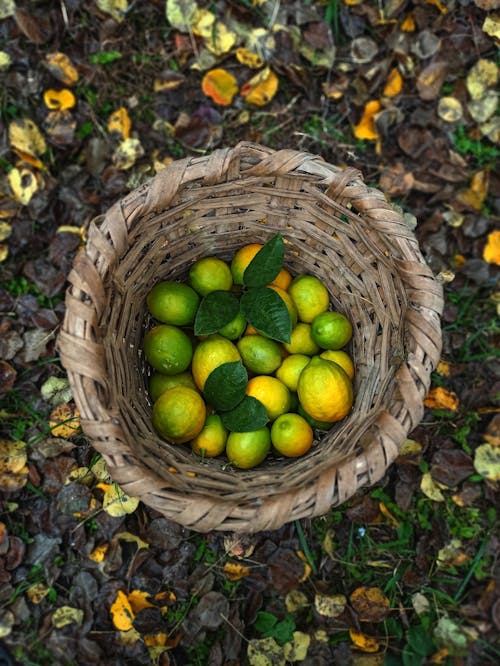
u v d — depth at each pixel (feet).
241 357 2.62
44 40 3.28
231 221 2.56
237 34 3.43
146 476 2.08
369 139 3.47
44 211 3.21
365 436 2.25
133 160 3.32
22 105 3.24
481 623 2.80
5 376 3.01
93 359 2.10
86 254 2.18
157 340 2.50
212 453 2.54
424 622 2.81
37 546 2.83
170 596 2.80
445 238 3.35
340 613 2.81
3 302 3.12
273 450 2.67
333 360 2.59
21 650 2.64
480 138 3.43
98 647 2.67
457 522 2.99
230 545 2.88
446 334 3.26
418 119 3.45
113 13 3.38
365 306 2.57
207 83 3.38
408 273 2.33
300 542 2.94
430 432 3.11
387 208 2.34
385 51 3.48
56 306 3.18
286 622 2.81
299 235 2.60
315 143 3.45
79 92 3.34
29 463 2.92
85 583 2.79
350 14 3.47
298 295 2.66
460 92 3.45
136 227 2.32
